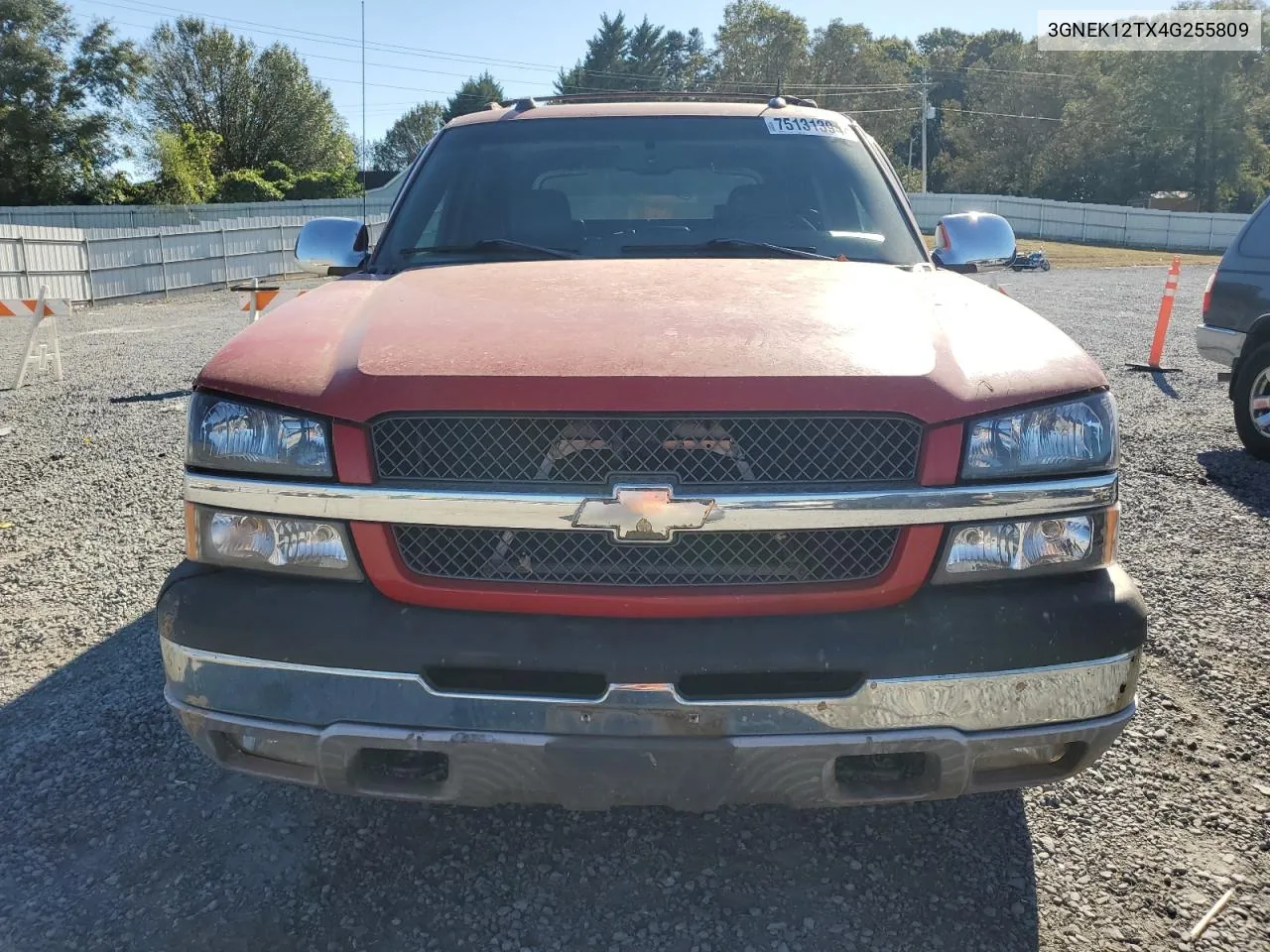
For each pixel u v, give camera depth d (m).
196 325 15.96
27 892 2.44
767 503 2.04
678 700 2.02
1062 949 2.26
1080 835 2.67
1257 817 2.76
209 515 2.23
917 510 2.07
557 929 2.31
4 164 43.56
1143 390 9.37
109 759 3.03
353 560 2.14
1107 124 69.50
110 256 21.97
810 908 2.38
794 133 3.66
